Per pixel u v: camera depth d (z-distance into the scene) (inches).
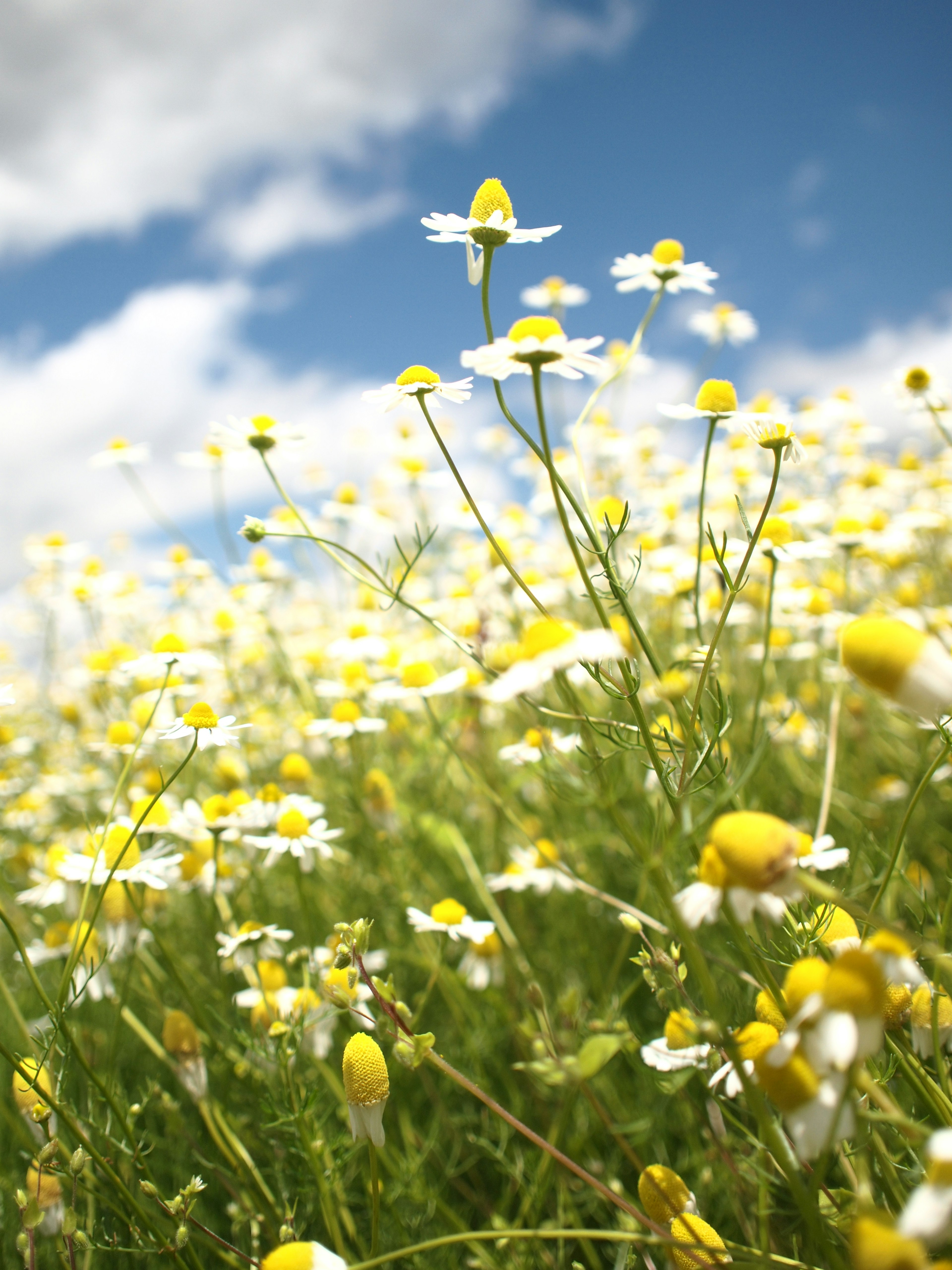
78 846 13.9
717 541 14.1
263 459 10.2
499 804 11.5
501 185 8.0
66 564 22.5
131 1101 10.1
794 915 7.0
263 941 9.4
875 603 16.0
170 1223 8.0
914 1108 7.4
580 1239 7.8
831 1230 6.1
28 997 11.9
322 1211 8.5
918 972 5.0
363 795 12.7
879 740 14.6
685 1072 7.2
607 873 12.7
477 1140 8.9
